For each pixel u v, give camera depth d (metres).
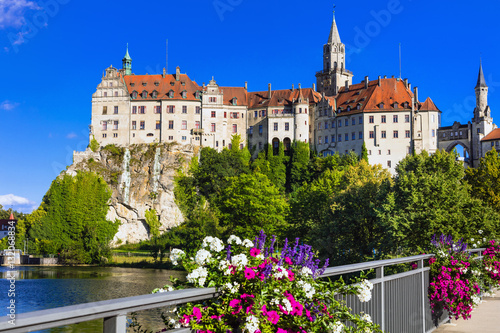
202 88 175.00
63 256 123.38
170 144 166.88
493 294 21.30
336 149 163.50
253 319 6.92
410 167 72.69
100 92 172.00
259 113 170.38
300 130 165.38
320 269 8.59
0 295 63.34
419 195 58.16
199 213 107.19
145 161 165.12
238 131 172.12
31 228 143.88
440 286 15.41
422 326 14.38
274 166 163.62
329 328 8.10
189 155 165.62
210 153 163.88
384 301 11.50
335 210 71.31
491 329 15.54
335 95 178.38
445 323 16.59
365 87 167.88
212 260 8.09
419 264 14.62
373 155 156.25
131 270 101.12
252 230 92.69
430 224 53.91
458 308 16.00
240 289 7.63
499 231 54.81
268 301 7.52
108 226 154.62
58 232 146.50
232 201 97.94
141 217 162.75
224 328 6.93
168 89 172.50
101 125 171.38
